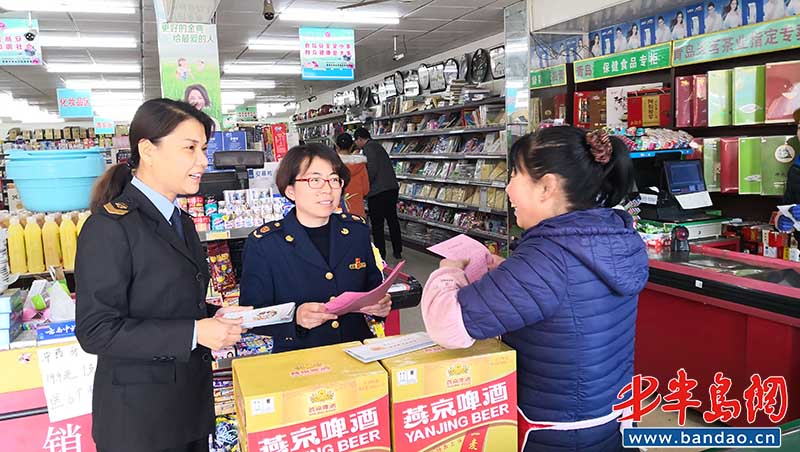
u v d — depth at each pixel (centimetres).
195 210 332
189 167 156
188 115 155
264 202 338
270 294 201
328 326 201
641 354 356
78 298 145
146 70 1192
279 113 2500
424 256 862
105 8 690
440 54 1095
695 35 514
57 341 204
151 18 745
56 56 1011
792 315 262
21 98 1633
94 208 164
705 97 462
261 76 1395
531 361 132
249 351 272
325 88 1680
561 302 125
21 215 314
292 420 111
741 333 293
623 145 134
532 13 648
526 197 136
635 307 140
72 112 1340
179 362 160
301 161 199
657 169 411
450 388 123
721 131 485
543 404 132
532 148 133
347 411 115
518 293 121
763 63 444
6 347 200
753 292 278
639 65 516
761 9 464
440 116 884
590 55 656
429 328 127
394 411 119
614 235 129
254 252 203
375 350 133
